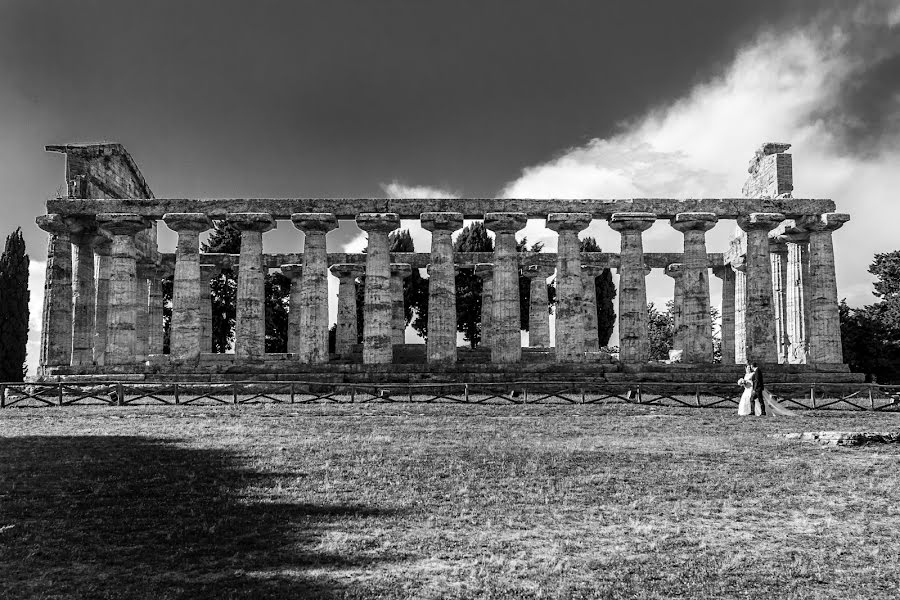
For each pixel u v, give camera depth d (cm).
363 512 1510
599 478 1808
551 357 5328
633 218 4272
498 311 4309
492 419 2833
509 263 4325
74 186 4375
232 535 1355
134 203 4319
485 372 4069
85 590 1097
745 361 5253
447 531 1395
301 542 1315
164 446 2227
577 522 1462
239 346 4278
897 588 1131
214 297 7644
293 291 5594
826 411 3078
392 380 3975
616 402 3231
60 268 4372
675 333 5688
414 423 2717
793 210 4319
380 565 1209
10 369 5366
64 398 3547
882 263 6250
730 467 1934
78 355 4522
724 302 5588
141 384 3722
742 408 2967
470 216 4394
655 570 1195
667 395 3319
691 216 4272
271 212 4322
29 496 1633
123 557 1241
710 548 1307
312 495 1641
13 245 5506
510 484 1750
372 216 4269
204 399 3419
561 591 1105
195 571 1177
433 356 4253
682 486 1733
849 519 1491
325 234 4372
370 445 2242
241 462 1980
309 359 4244
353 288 5616
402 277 5800
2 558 1236
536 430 2566
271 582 1127
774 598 1093
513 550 1287
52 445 2259
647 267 5728
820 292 4347
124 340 4272
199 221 4275
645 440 2358
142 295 5175
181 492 1664
